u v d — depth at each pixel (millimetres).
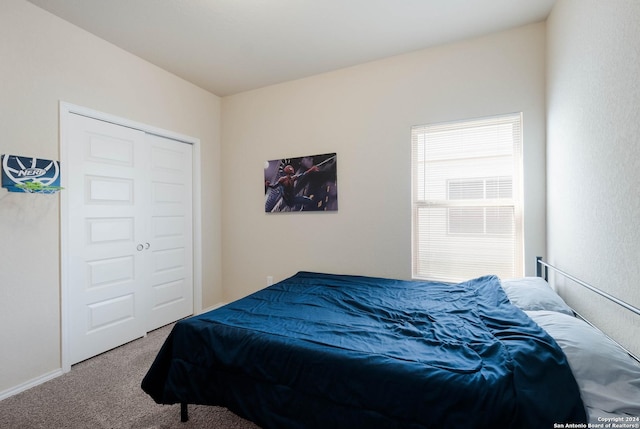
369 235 2811
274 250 3273
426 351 1238
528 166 2250
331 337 1397
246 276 3430
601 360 990
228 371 1432
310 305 1911
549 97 2098
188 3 1949
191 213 3215
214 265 3461
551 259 2086
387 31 2297
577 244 1605
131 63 2568
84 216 2250
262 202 3330
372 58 2711
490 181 2434
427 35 2355
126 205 2557
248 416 1349
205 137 3346
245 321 1613
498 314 1490
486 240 2451
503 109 2314
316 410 1217
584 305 1543
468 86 2424
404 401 1070
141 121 2648
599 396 924
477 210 2477
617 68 1188
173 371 1536
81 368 2143
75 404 1740
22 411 1676
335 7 2010
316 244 3055
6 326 1812
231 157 3506
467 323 1515
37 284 1952
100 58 2330
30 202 1922
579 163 1572
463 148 2514
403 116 2658
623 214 1154
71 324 2162
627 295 1129
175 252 3041
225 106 3541
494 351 1160
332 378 1206
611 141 1242
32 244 1930
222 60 2711
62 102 2084
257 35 2330
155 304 2846
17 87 1859
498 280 2002
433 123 2547
